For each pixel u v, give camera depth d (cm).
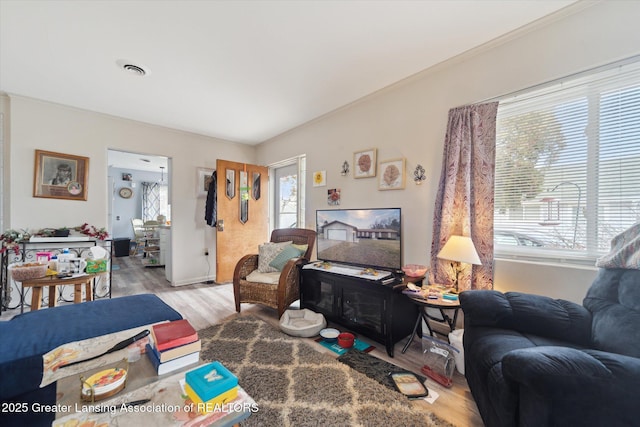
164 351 106
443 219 216
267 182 468
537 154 191
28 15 170
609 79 162
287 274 268
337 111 327
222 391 90
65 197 311
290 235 343
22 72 240
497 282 200
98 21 176
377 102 284
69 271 224
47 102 301
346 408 139
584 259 170
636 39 150
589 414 88
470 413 139
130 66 231
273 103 309
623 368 87
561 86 177
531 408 93
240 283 288
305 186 375
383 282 208
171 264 402
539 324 139
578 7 165
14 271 200
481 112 204
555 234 183
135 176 763
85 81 256
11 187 281
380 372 173
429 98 241
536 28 182
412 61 225
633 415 84
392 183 267
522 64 189
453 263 212
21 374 110
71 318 150
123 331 138
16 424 107
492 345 126
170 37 193
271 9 167
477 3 163
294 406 140
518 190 200
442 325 231
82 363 110
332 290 249
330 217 295
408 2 162
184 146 411
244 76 248
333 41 199
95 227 329
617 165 161
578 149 174
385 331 202
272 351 198
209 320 265
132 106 314
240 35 191
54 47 204
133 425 80
